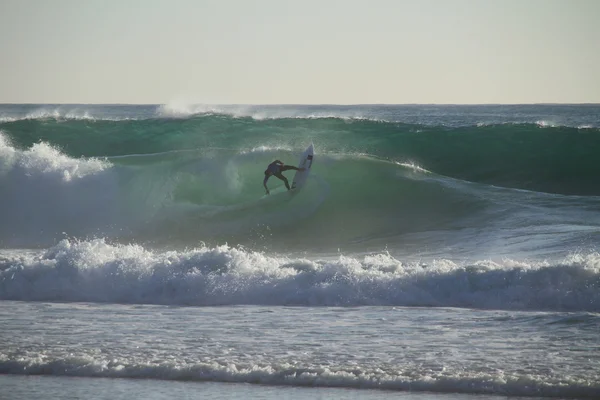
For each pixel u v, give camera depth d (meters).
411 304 44.38
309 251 67.94
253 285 47.03
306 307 44.09
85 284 49.09
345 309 43.25
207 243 73.56
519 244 61.03
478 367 30.53
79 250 52.22
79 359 32.59
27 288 49.31
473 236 66.25
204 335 36.75
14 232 77.44
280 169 76.50
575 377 28.91
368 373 30.25
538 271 44.88
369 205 78.06
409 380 29.36
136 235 76.38
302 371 30.69
